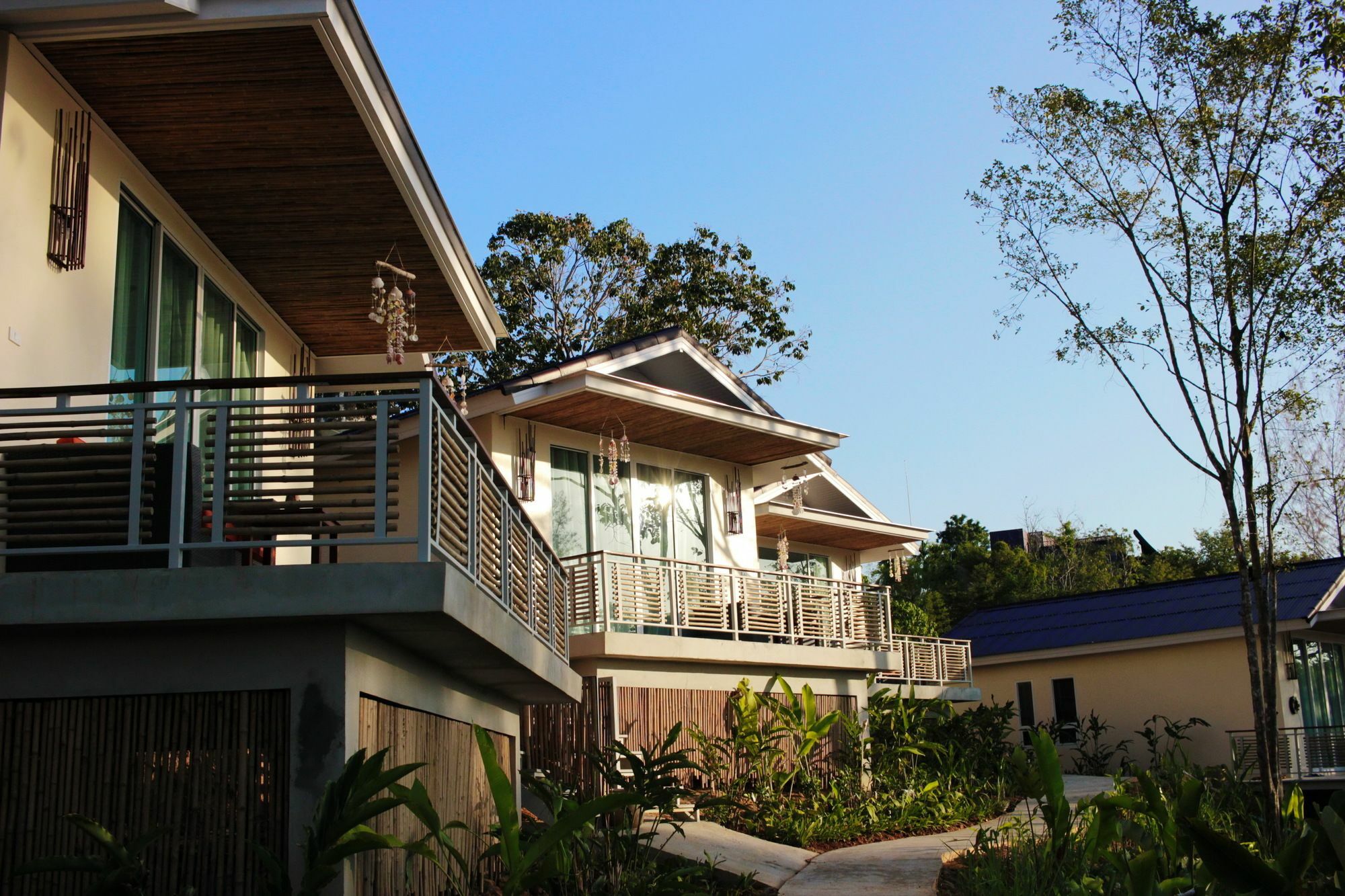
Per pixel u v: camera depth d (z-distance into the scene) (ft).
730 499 65.77
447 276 36.91
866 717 66.69
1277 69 49.16
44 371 25.05
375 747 24.40
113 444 21.58
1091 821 39.70
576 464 57.88
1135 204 52.54
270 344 39.42
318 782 21.15
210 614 20.53
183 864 20.99
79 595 20.39
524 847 33.65
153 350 30.68
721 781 53.57
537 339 106.22
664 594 57.21
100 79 26.25
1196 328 52.11
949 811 57.11
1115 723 85.51
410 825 27.12
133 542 20.65
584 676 51.72
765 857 43.60
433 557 24.29
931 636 97.66
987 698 93.86
